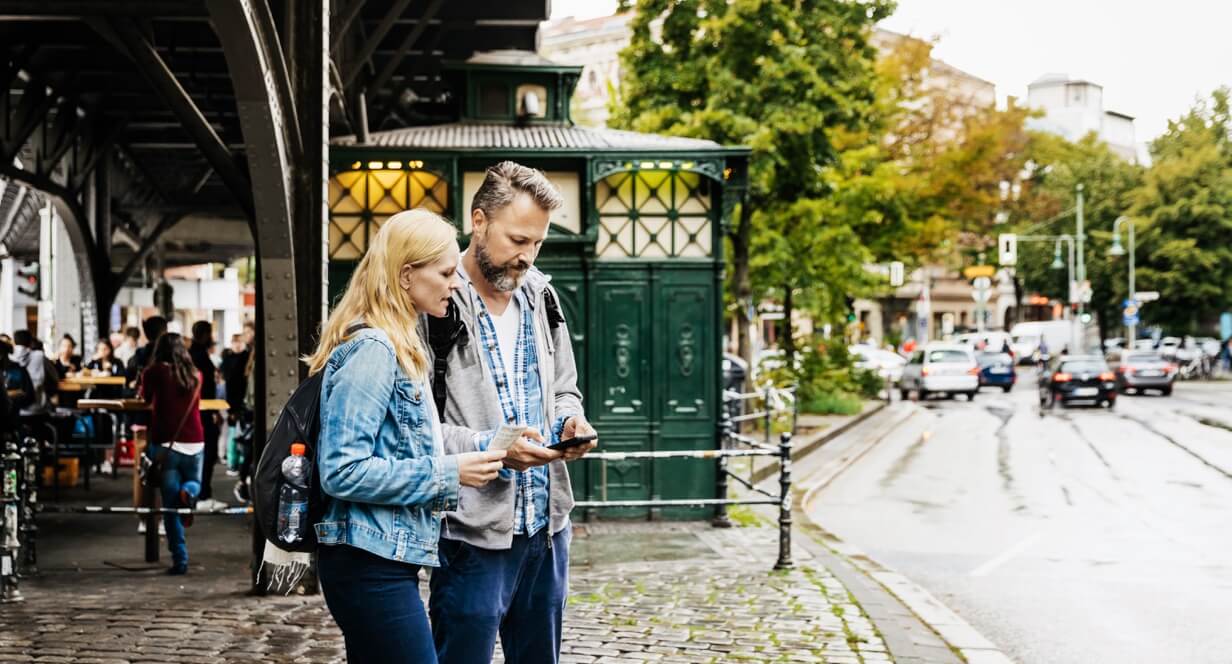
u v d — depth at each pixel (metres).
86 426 14.57
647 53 21.86
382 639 3.27
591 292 12.36
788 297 25.91
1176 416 30.56
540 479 3.90
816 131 21.67
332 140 12.16
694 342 12.48
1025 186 66.62
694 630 7.15
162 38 12.65
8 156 14.15
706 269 12.52
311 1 8.09
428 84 16.22
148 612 7.63
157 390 9.20
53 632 7.03
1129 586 9.19
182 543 9.22
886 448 22.38
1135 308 59.25
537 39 14.52
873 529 12.36
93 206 19.05
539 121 13.56
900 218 27.55
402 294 3.35
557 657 4.08
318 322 8.12
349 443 3.20
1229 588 9.11
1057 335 71.38
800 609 7.77
